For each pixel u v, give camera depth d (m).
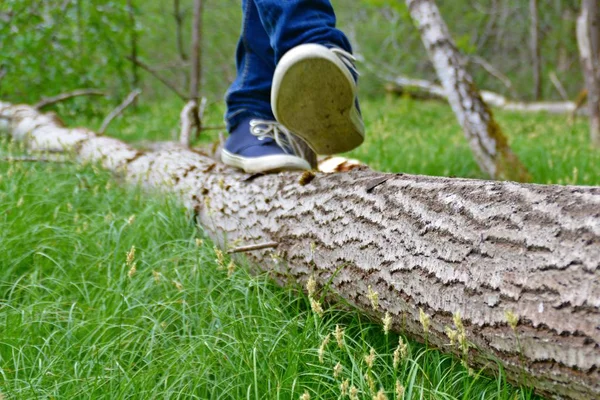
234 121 2.85
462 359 1.66
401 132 7.44
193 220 3.04
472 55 17.14
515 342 1.45
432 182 1.85
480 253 1.57
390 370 1.80
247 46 2.70
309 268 2.19
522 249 1.48
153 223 2.96
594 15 7.65
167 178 3.44
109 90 9.63
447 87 4.97
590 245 1.35
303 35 2.27
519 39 19.75
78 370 1.93
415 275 1.73
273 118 2.80
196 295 2.27
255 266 2.51
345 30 19.16
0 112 5.62
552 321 1.37
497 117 11.54
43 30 7.60
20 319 2.18
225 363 1.88
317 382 1.79
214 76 18.16
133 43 9.72
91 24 8.13
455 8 19.30
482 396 1.64
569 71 18.77
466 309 1.57
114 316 2.18
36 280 2.52
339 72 2.25
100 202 3.53
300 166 2.67
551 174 4.93
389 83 16.25
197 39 10.21
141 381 1.78
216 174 3.09
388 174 2.07
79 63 8.18
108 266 2.55
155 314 2.27
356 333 2.08
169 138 6.78
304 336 1.92
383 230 1.88
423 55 18.44
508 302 1.47
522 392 1.53
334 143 2.61
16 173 3.60
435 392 1.58
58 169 4.07
